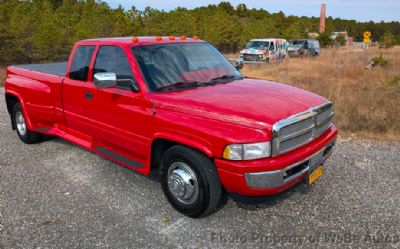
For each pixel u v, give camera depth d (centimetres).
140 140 448
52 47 2222
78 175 539
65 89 561
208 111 380
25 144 687
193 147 383
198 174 389
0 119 870
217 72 498
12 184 511
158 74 452
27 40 2222
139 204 450
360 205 437
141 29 3089
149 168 446
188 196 405
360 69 1669
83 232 392
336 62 2245
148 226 402
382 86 1166
